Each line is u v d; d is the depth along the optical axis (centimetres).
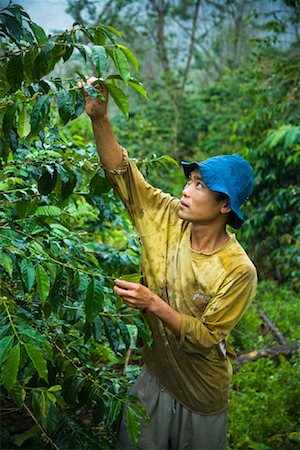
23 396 173
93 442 207
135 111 1164
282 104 668
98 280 182
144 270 209
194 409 209
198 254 197
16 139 183
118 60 162
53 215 203
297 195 645
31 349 151
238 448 294
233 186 192
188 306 199
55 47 168
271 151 654
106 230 358
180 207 194
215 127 1061
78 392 198
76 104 172
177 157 1038
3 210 197
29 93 185
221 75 1309
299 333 466
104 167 200
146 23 1311
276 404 324
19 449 256
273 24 721
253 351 431
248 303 199
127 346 188
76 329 234
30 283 161
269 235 698
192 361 200
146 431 212
